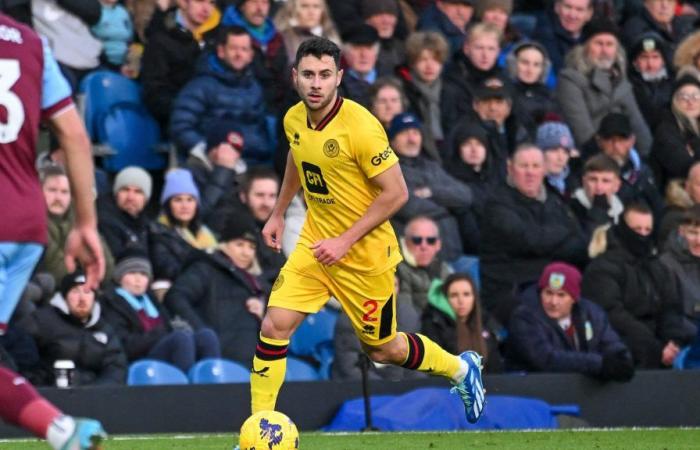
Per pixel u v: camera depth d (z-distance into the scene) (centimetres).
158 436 3039
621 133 4216
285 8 4178
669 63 4694
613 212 4072
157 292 3412
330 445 2811
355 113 2327
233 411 3253
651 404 3553
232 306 3425
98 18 4053
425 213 3784
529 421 3359
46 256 3278
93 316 3177
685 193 4284
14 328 3102
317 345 3553
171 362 3275
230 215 3466
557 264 3553
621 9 4959
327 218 2392
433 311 3450
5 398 1608
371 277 2389
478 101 4128
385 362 2517
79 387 3088
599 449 2825
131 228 3491
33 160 1720
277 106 4106
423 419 3256
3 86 1683
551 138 4103
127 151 3978
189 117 3859
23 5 3953
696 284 3878
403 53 4291
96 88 3991
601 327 3562
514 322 3534
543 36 4666
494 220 3788
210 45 3966
